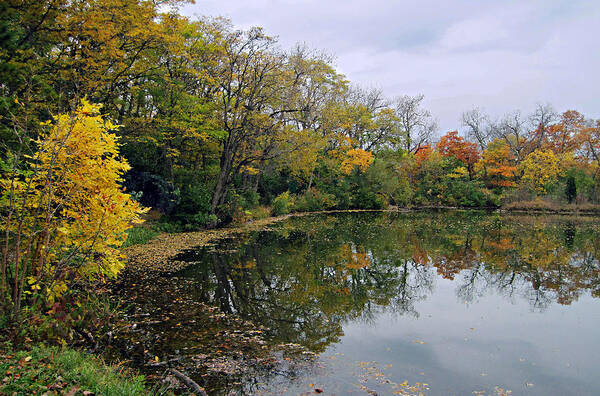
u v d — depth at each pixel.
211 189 20.84
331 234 18.59
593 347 5.89
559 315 7.45
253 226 21.27
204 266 10.84
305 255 13.24
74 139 5.04
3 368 3.55
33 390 3.25
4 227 5.16
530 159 38.81
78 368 3.92
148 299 7.62
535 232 19.86
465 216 29.80
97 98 13.50
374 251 14.26
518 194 38.12
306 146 22.27
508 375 4.94
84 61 11.29
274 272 10.70
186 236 16.31
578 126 43.78
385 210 36.28
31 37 8.19
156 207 17.61
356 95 39.50
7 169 4.86
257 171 22.42
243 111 18.81
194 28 18.59
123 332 5.90
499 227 22.03
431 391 4.48
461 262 12.51
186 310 7.09
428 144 46.56
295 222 23.92
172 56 17.25
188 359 5.11
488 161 41.75
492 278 10.45
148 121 16.42
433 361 5.34
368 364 5.20
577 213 32.84
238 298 8.15
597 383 4.73
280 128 21.00
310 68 25.50
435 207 40.84
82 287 7.13
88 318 5.83
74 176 5.23
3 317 4.66
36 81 7.86
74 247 5.60
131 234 14.00
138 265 10.56
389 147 41.47
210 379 4.61
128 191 16.56
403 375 4.88
